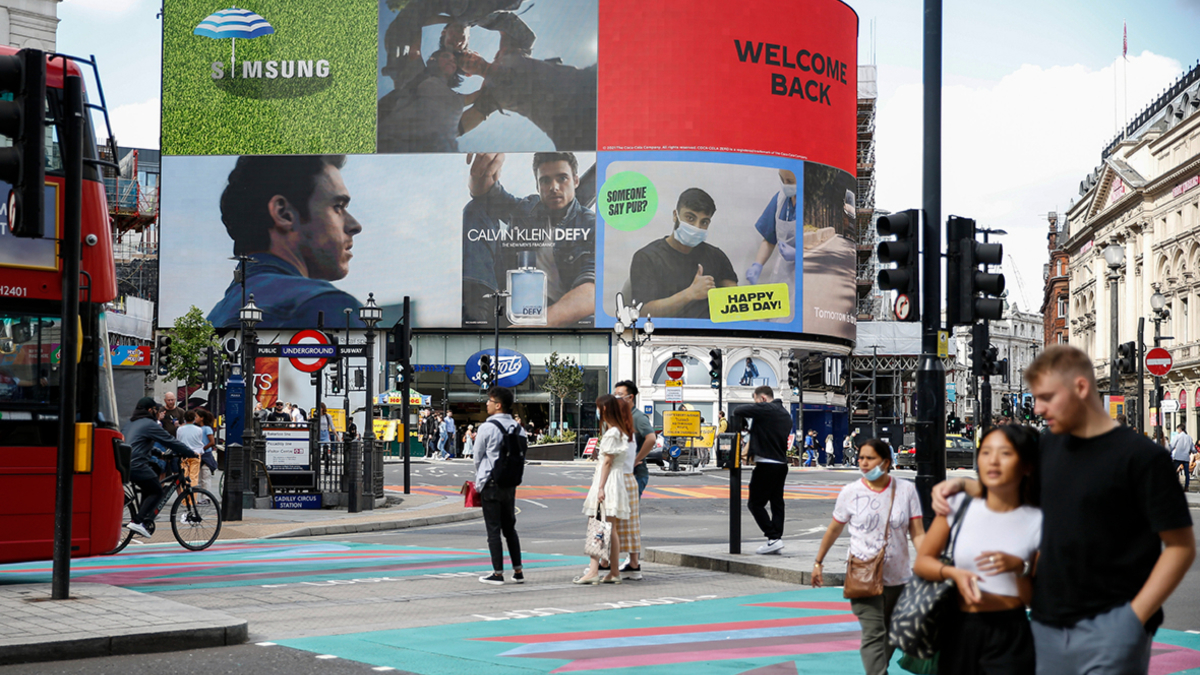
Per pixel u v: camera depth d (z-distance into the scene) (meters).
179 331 57.97
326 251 61.56
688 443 41.44
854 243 64.25
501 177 61.06
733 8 60.53
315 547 14.85
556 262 60.56
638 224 60.09
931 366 10.21
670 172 60.06
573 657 7.27
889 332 72.75
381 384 61.00
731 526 12.86
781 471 12.75
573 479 34.97
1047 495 3.92
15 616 7.86
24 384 10.14
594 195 60.44
